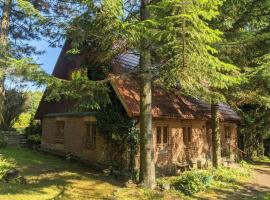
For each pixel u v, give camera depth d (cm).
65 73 2106
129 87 1622
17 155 2034
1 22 1953
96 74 1675
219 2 898
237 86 1617
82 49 1577
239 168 1995
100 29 1094
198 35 859
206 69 1007
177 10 855
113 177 1516
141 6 1265
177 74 1010
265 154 3091
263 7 1435
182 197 1256
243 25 1505
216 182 1532
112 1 968
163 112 1686
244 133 2781
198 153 2028
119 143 1592
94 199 1178
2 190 1219
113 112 1606
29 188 1278
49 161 1917
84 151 1888
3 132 2570
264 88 1655
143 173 1337
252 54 1495
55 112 2302
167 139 1789
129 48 1305
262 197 1335
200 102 2088
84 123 1909
